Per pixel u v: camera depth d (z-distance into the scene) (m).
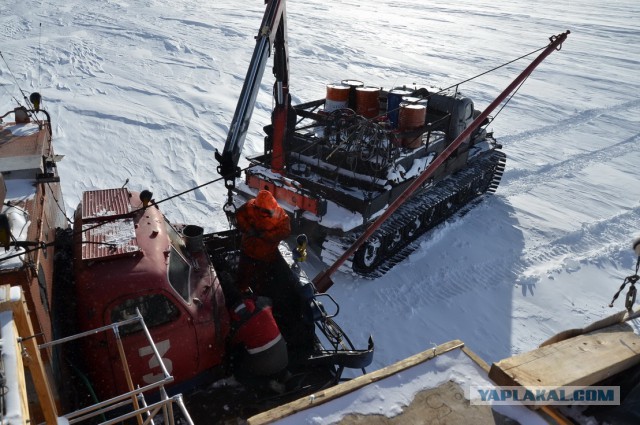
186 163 9.69
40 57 15.06
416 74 18.41
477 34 27.73
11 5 22.86
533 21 33.97
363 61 19.55
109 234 4.02
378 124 7.33
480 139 10.11
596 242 8.69
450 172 9.10
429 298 6.83
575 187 10.98
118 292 3.69
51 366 2.97
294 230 7.16
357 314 6.40
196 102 12.84
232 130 5.61
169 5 27.41
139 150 9.95
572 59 23.55
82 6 24.33
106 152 9.70
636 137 14.39
